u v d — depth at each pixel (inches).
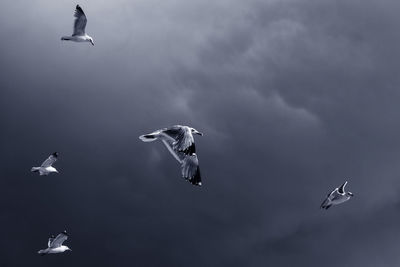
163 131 493.0
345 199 1158.3
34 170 1189.1
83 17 1168.2
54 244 1198.3
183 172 485.4
